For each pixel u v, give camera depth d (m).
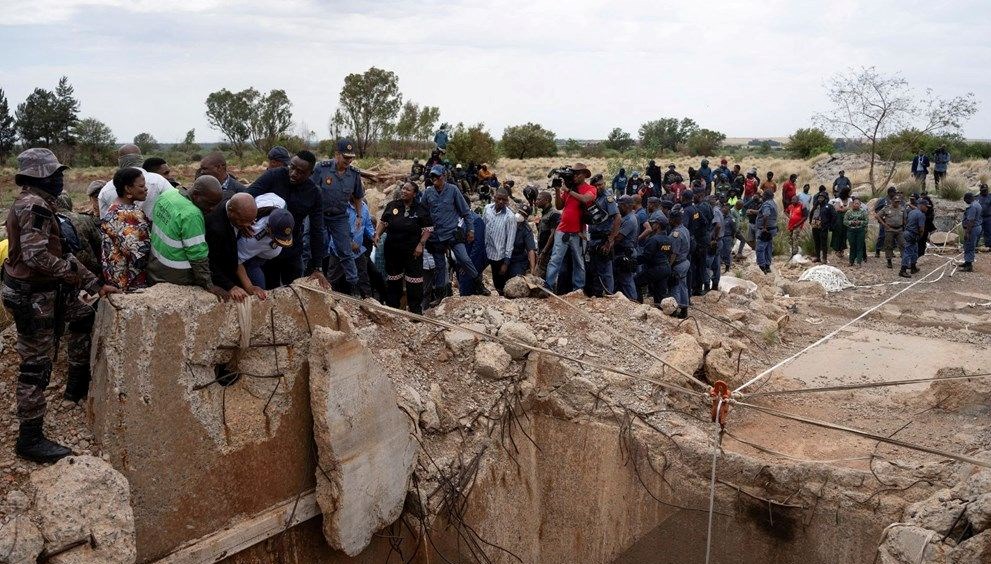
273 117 44.88
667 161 49.12
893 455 7.70
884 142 31.22
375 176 27.31
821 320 13.00
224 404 6.11
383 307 6.99
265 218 6.42
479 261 11.27
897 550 6.42
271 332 6.38
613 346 9.37
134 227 5.91
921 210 17.50
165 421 5.73
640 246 12.09
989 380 8.69
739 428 8.50
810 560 7.48
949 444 7.83
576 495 8.63
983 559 5.97
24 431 5.40
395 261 9.55
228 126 44.59
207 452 6.03
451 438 7.86
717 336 10.30
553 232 11.88
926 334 12.17
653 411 8.44
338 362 6.48
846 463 7.54
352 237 9.41
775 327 11.69
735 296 13.73
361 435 6.73
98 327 5.71
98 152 46.19
